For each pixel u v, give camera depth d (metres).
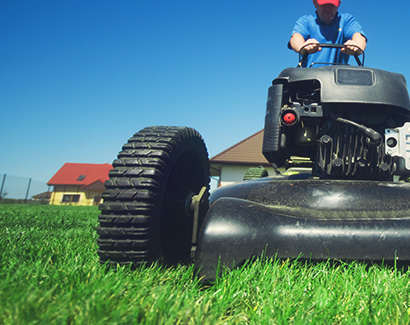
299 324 1.13
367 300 1.38
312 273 1.60
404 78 2.26
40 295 1.17
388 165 2.09
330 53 3.27
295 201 1.95
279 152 2.29
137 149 1.88
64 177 67.88
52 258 2.04
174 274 1.78
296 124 2.15
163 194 1.82
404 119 2.32
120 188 1.71
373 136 1.96
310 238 1.66
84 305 1.11
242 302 1.39
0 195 33.66
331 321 1.22
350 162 2.10
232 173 26.45
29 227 4.30
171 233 2.15
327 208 1.87
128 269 1.68
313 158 2.51
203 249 1.63
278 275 1.51
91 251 2.41
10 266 1.57
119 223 1.66
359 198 1.90
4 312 1.03
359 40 2.89
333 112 2.15
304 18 3.41
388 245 1.63
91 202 61.03
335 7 3.23
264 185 2.19
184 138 2.13
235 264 1.62
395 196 1.92
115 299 1.20
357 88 2.10
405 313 1.23
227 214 1.73
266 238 1.67
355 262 1.64
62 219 5.60
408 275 1.63
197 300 1.33
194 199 2.05
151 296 1.26
